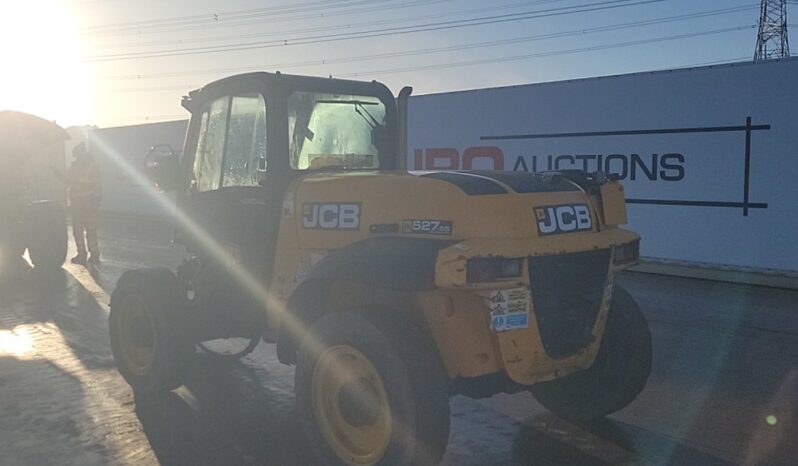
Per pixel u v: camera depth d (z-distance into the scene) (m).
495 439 5.17
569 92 12.45
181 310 5.79
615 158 11.98
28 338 7.94
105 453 4.96
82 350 7.46
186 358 5.81
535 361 4.40
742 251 10.67
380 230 4.61
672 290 10.24
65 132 12.45
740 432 5.25
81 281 11.50
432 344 4.41
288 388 6.26
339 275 4.33
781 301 9.44
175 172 6.17
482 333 4.31
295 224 5.11
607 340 5.22
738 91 10.51
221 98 5.72
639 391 5.21
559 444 5.07
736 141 10.60
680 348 7.32
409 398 4.09
